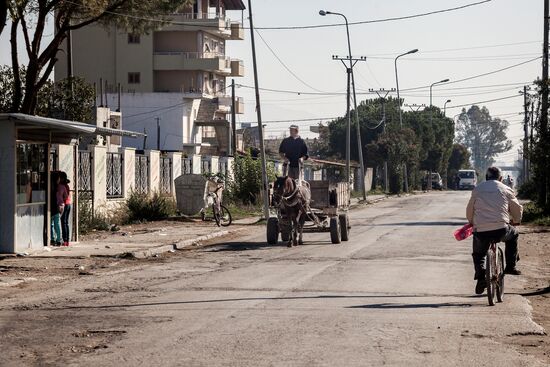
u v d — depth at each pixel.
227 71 104.75
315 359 11.12
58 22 43.72
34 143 26.53
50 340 12.59
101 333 13.14
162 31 101.44
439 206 64.31
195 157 53.28
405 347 11.91
